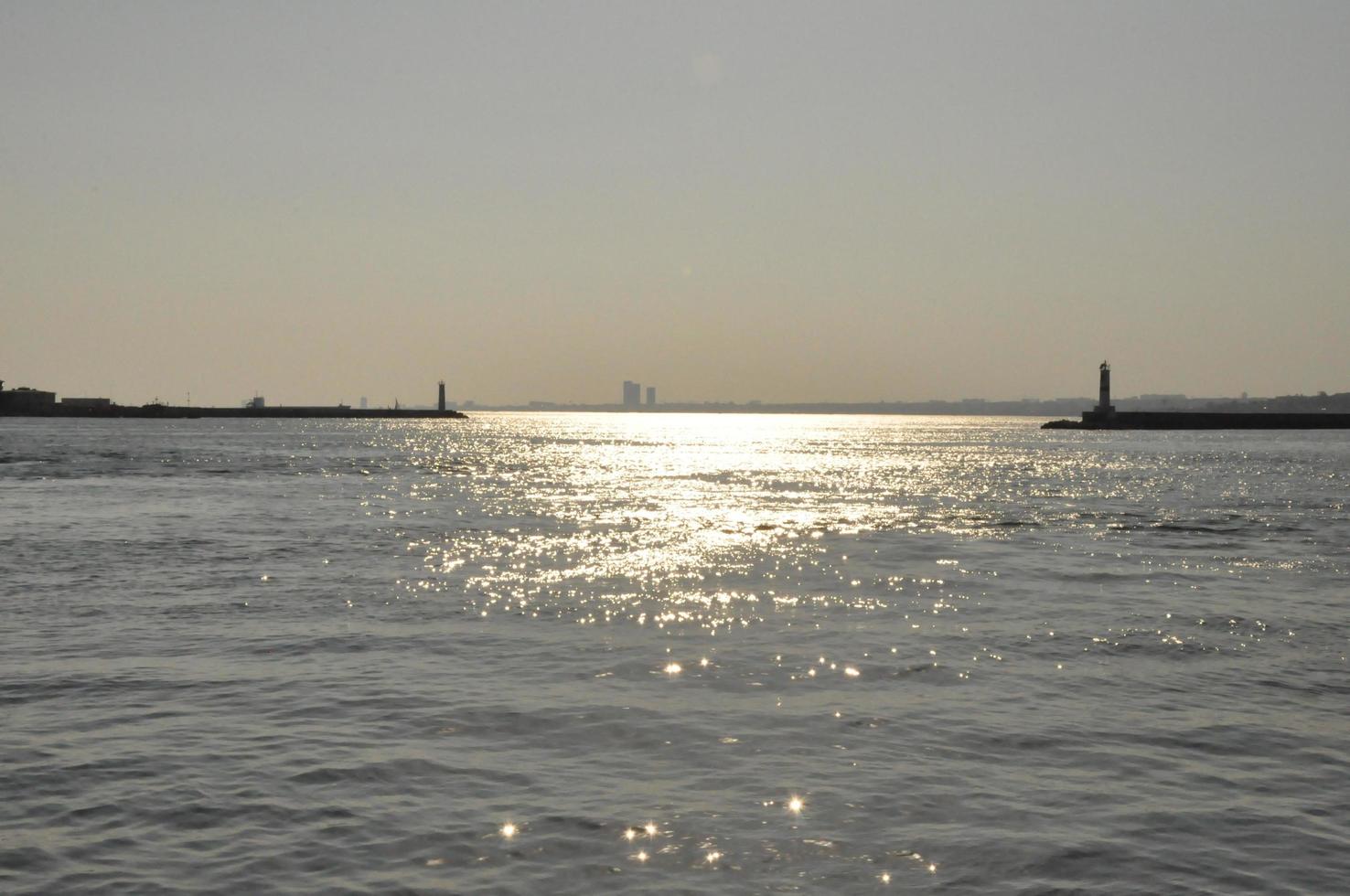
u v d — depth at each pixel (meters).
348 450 125.25
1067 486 70.69
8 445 125.25
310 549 34.00
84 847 10.20
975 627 21.45
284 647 19.19
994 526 43.97
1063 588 26.84
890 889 9.40
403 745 13.38
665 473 87.75
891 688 16.47
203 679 16.73
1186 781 12.18
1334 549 35.62
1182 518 47.09
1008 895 9.29
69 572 28.56
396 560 31.73
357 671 17.38
